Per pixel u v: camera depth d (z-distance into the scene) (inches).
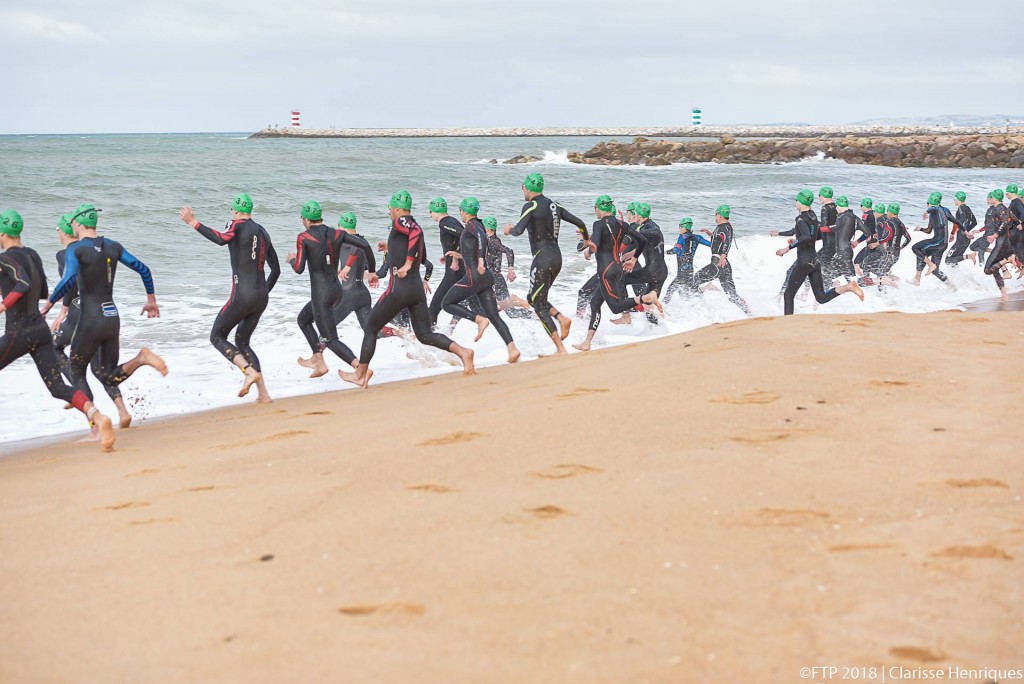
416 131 6963.6
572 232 899.4
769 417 196.9
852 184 1609.3
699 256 756.0
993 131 4180.6
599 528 144.1
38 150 2883.9
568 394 231.9
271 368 394.0
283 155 2591.0
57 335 335.6
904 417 192.4
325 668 106.7
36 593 135.8
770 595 119.7
